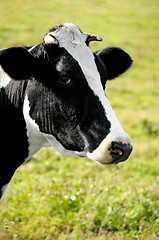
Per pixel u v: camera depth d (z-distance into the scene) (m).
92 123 8.68
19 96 9.78
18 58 8.87
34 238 12.43
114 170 17.62
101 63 9.27
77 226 12.98
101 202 14.16
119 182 16.88
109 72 10.95
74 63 8.84
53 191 15.30
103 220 13.27
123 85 40.62
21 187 15.73
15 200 14.70
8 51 8.68
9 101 9.93
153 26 66.19
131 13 72.19
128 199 14.58
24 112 9.73
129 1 79.94
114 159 8.50
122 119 27.95
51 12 66.44
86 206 14.14
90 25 62.47
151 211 13.88
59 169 18.56
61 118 9.02
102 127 8.59
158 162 20.41
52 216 13.84
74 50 8.97
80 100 8.77
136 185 16.44
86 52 9.05
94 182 16.27
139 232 12.66
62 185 16.16
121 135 8.49
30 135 9.97
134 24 65.94
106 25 63.50
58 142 9.45
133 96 37.25
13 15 62.34
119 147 8.41
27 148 10.20
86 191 15.43
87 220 13.36
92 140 8.68
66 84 8.80
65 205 14.25
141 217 13.67
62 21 61.88
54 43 8.87
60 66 8.87
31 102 9.47
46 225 13.18
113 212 13.52
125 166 19.17
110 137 8.46
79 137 8.90
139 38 59.41
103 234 12.67
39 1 72.00
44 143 10.17
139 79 43.53
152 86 41.31
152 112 31.91
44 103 9.21
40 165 18.83
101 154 8.53
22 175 17.19
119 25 64.38
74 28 9.30
